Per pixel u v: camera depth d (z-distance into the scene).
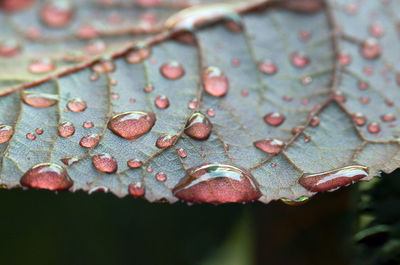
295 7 0.12
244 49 0.12
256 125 0.11
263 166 0.10
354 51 0.12
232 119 0.11
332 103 0.11
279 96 0.11
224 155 0.11
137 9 0.12
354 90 0.11
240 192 0.10
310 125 0.11
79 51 0.12
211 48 0.12
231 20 0.12
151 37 0.12
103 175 0.10
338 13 0.12
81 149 0.10
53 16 0.12
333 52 0.12
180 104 0.11
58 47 0.12
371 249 0.11
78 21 0.12
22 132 0.11
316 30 0.12
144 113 0.11
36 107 0.11
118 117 0.11
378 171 0.10
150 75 0.11
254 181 0.10
